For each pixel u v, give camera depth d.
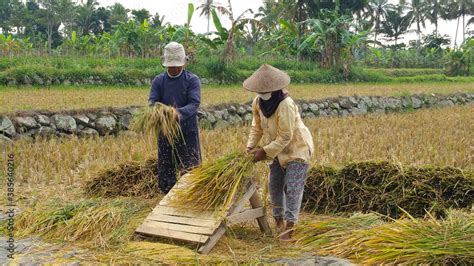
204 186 4.63
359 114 17.95
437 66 47.16
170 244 4.50
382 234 4.16
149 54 28.22
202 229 4.40
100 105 12.16
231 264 3.99
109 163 7.87
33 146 9.46
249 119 14.23
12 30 53.88
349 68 30.03
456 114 17.09
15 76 18.38
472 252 3.82
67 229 4.71
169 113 5.21
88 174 7.56
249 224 5.21
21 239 4.67
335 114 17.31
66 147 9.22
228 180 4.56
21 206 6.07
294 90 20.23
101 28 53.59
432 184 5.72
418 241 3.99
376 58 44.75
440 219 5.46
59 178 7.46
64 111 11.04
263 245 4.59
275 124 4.69
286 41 30.69
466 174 5.75
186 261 4.03
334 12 29.81
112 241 4.51
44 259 4.14
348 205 5.94
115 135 11.59
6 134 10.01
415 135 11.70
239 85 23.45
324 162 7.91
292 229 4.69
